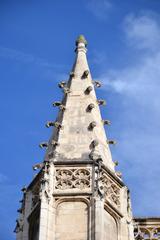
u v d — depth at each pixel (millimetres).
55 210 38906
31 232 39656
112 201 39844
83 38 47000
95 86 44750
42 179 39500
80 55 46156
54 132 42531
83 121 42625
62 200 39125
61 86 44625
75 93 44062
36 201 40094
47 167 39969
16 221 40406
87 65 45625
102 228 37938
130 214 40188
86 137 41750
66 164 40062
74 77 44844
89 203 38875
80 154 40719
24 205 40625
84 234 38094
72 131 42125
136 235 40406
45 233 38000
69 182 39594
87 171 39844
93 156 40344
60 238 38062
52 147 41531
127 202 40406
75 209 38875
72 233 38188
